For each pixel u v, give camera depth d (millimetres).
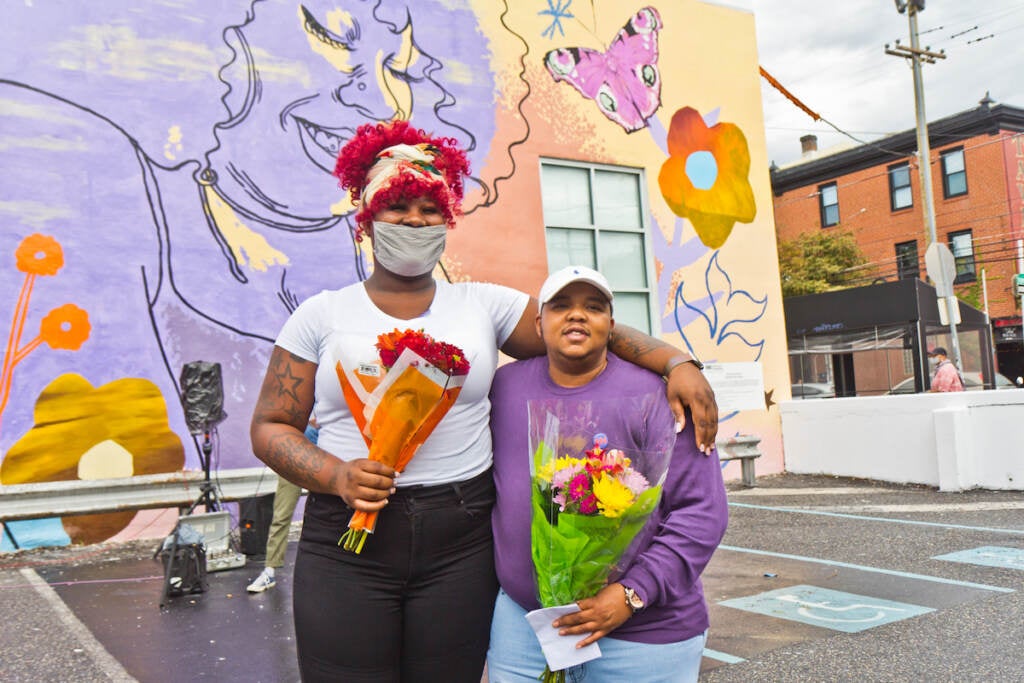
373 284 2385
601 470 1997
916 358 16844
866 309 17719
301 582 2234
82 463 7453
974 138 31047
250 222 8445
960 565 6098
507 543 2240
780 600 5297
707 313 11648
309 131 8852
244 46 8539
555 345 2213
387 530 2184
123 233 7801
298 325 2301
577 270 2205
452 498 2242
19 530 7180
